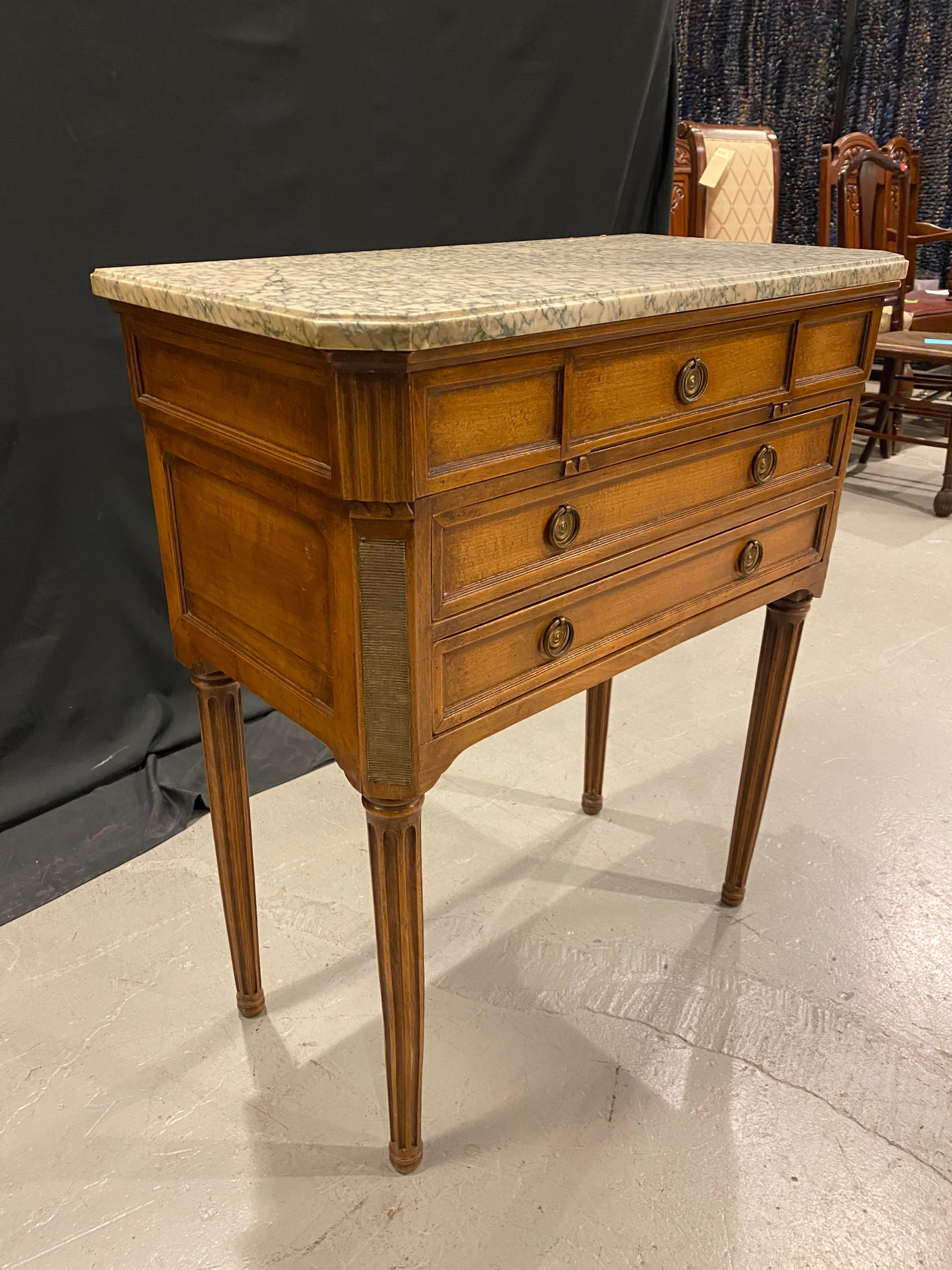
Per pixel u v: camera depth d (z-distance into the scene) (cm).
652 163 245
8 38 144
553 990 139
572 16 206
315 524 84
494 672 92
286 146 177
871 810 181
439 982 140
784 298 101
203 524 103
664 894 159
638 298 84
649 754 200
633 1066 127
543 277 93
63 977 140
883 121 464
